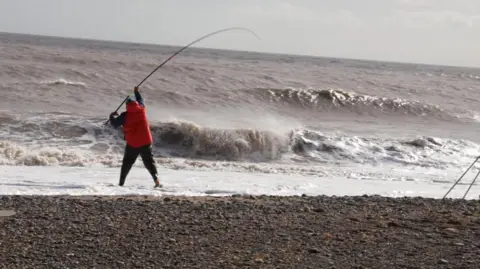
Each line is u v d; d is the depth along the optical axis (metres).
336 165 18.62
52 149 16.09
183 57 84.81
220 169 15.93
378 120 32.59
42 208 8.85
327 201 10.70
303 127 25.45
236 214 8.98
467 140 24.52
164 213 8.82
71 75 34.28
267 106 32.81
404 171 17.97
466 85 62.62
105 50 88.50
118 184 12.38
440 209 10.26
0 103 24.53
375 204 10.53
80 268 6.11
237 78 42.50
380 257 6.84
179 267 6.26
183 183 13.07
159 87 34.44
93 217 8.35
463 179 16.81
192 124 19.36
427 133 27.33
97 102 27.39
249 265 6.40
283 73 56.91
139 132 12.16
